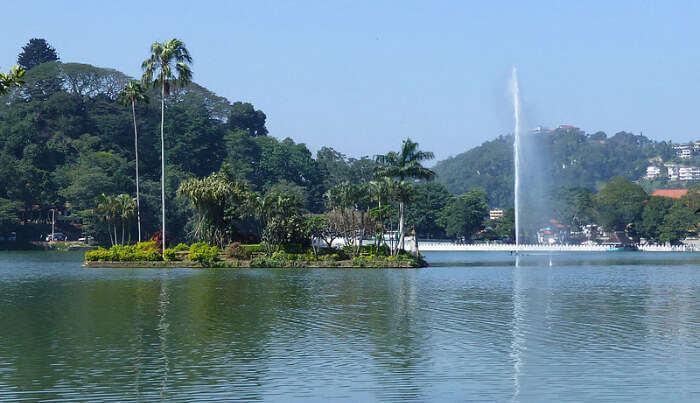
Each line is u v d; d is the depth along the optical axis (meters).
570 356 38.53
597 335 45.38
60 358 37.84
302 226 129.00
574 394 30.83
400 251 132.00
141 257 123.06
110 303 62.44
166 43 124.50
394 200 135.25
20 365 36.12
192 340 43.22
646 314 55.62
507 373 34.56
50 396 30.39
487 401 29.88
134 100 146.00
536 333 45.84
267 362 36.91
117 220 172.38
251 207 134.25
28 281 88.50
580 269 123.00
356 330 47.12
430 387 31.95
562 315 54.84
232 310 57.53
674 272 114.12
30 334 45.34
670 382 32.78
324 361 37.25
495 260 166.50
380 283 84.94
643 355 38.84
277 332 46.19
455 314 55.38
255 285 81.25
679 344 42.00
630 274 108.12
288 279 90.88
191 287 78.38
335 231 132.88
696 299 67.31
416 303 62.72
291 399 30.05
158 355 38.66
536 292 74.00
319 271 110.00
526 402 29.67
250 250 125.12
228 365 36.25
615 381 33.03
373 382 32.81
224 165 146.25
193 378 33.50
